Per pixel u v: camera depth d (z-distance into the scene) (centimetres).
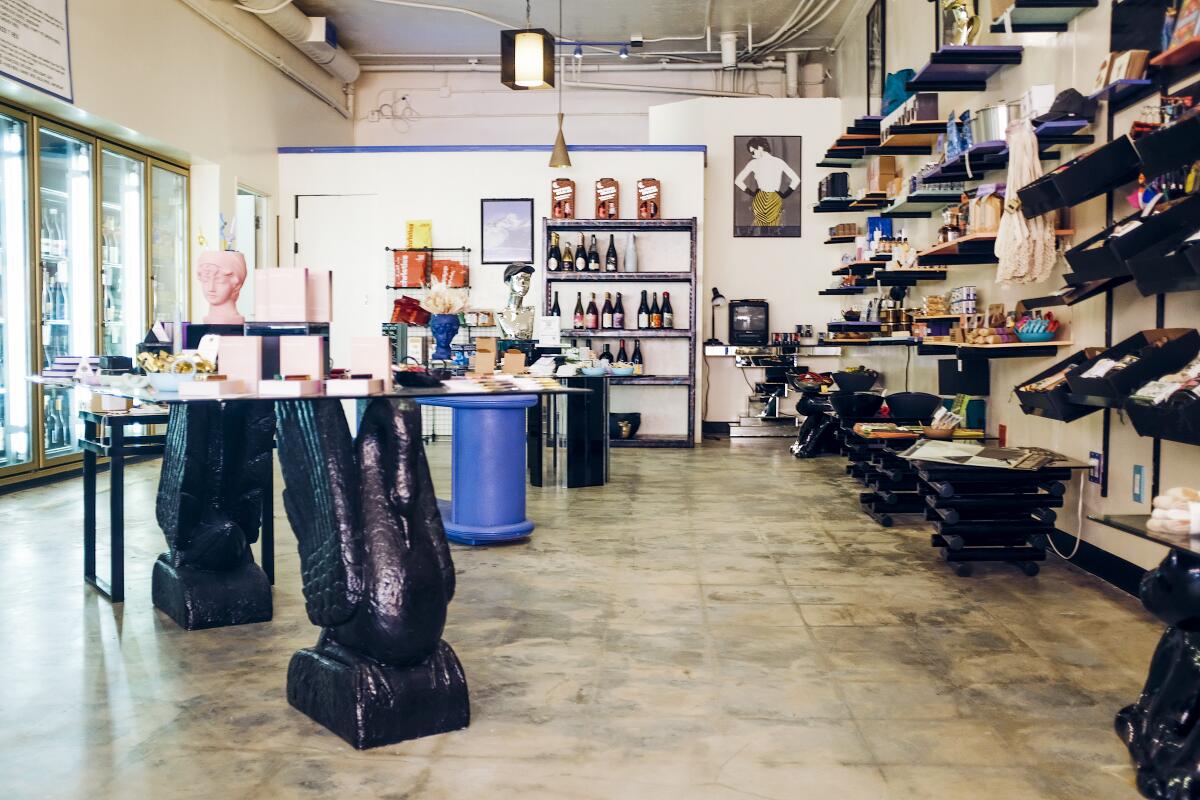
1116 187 412
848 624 371
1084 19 465
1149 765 233
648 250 995
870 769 243
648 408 1013
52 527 550
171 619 373
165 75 771
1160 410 322
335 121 1187
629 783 235
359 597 259
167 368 305
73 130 695
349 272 1002
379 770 243
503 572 454
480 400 512
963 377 624
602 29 1106
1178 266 322
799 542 522
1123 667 320
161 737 262
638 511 615
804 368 1002
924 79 598
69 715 277
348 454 266
